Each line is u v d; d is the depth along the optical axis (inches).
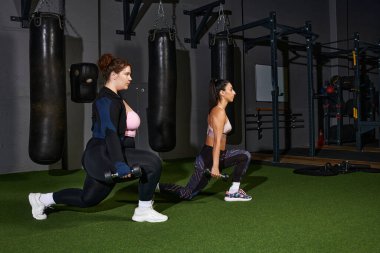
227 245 82.3
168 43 193.0
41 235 91.1
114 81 91.9
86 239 87.6
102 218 106.4
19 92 211.8
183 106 274.1
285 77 331.6
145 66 256.7
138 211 102.3
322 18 361.1
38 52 159.2
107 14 243.4
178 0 272.4
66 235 90.8
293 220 102.3
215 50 230.5
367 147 312.8
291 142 335.0
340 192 140.3
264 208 116.5
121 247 81.8
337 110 327.9
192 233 91.3
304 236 88.0
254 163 231.5
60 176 195.8
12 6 209.5
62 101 163.8
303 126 342.3
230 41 230.5
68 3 223.9
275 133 227.1
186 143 275.0
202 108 283.3
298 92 340.2
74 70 191.2
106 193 93.8
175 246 82.0
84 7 228.7
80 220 104.5
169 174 195.8
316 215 107.3
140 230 94.2
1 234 92.3
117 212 113.5
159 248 80.9
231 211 113.0
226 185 158.4
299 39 342.0
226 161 124.9
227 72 229.6
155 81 193.3
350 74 377.4
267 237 87.6
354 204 120.6
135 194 140.6
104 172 88.0
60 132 162.9
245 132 299.9
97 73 193.3
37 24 159.0
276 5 327.0
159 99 193.0
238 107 296.0
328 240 84.9
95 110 90.0
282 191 143.6
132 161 92.5
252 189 148.1
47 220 104.6
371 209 113.9
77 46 226.4
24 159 213.0
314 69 354.0
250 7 309.4
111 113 88.0
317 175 180.2
